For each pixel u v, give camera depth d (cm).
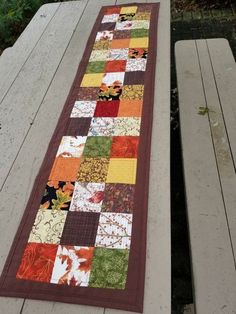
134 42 218
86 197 135
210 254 150
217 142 199
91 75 197
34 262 117
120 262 114
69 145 157
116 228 123
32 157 155
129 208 129
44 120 173
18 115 179
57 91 191
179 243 204
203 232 158
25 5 403
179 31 378
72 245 120
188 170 185
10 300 109
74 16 262
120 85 187
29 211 133
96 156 151
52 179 144
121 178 140
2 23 379
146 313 101
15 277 114
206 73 249
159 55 205
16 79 205
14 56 226
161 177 138
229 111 217
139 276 109
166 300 103
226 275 142
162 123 161
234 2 396
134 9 254
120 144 154
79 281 110
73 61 213
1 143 164
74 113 174
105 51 214
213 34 365
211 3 404
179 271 193
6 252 122
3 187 144
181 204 223
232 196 171
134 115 168
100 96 182
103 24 242
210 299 136
